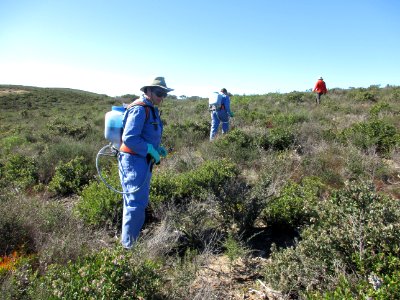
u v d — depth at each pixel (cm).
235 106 1756
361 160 604
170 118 1541
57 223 423
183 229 405
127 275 266
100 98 5697
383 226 286
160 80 373
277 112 1388
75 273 268
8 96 5147
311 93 2122
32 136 1276
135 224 382
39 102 4978
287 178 545
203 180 532
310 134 821
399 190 511
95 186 539
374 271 262
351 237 290
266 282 321
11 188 603
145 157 376
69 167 671
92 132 1245
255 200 422
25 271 293
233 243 353
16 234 388
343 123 1016
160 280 290
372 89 2208
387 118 962
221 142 775
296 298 297
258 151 719
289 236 419
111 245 403
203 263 352
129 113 366
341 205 328
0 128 2175
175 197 520
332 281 271
